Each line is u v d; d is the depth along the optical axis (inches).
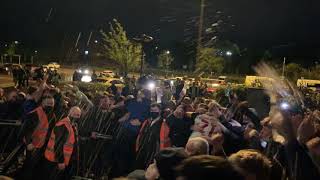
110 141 373.4
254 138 247.0
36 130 311.4
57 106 346.6
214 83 1424.7
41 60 2859.3
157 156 115.3
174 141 336.2
